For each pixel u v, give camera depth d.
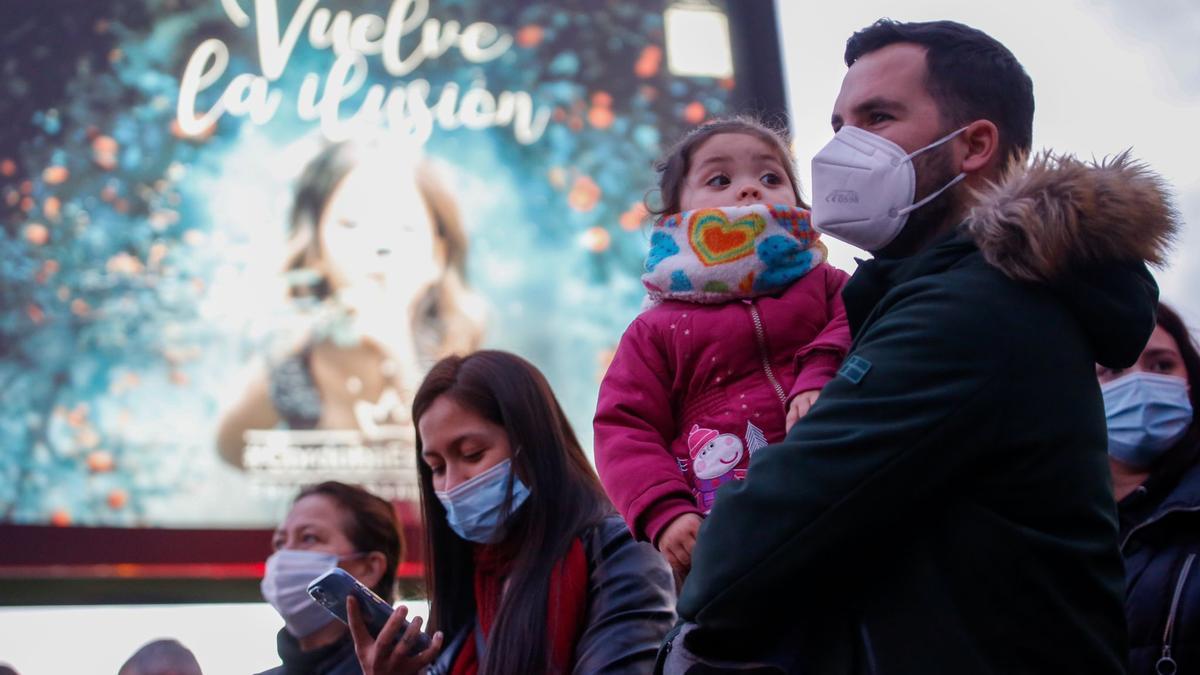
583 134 8.39
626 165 8.37
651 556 2.38
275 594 3.13
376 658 2.18
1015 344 1.60
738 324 2.05
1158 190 1.68
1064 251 1.62
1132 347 1.71
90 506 7.13
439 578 2.60
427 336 7.84
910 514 1.58
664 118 8.48
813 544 1.56
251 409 7.48
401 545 3.31
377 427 7.60
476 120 8.31
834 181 1.88
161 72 7.96
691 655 1.65
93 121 7.78
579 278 8.12
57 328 7.39
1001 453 1.58
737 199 2.18
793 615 1.62
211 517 7.23
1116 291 1.68
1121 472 2.83
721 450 1.98
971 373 1.59
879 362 1.62
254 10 8.23
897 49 1.91
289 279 7.78
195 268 7.67
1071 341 1.65
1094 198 1.63
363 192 8.02
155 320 7.52
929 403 1.57
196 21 8.10
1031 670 1.55
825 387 1.66
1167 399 2.76
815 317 2.08
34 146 7.65
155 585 7.04
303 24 8.28
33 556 6.96
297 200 7.95
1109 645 1.59
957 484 1.59
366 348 7.74
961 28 1.92
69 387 7.30
